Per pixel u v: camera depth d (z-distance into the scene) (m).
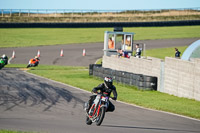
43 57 174.25
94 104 40.91
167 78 82.25
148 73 92.75
